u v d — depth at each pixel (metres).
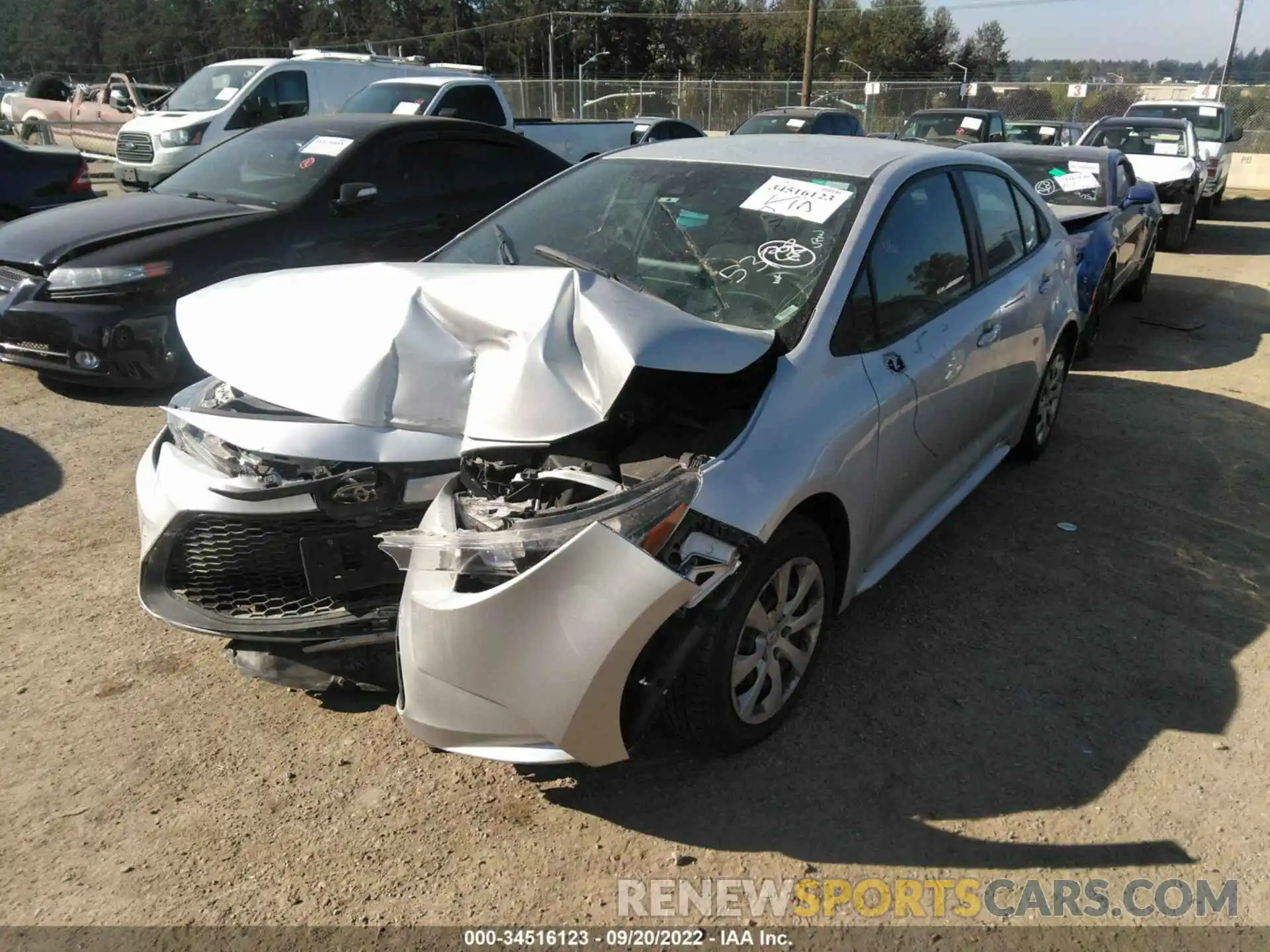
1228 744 3.07
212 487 2.79
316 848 2.61
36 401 6.11
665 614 2.33
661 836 2.67
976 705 3.24
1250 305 9.90
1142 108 18.91
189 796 2.78
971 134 17.03
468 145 7.52
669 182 3.87
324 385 2.71
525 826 2.70
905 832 2.70
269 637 2.79
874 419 3.13
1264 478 5.23
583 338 2.66
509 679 2.35
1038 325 4.64
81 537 4.31
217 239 6.13
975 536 4.48
